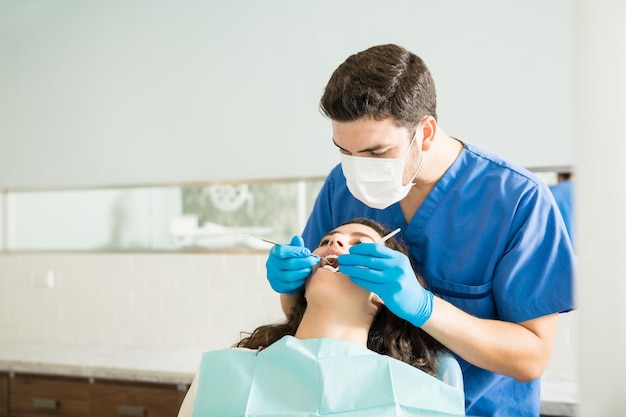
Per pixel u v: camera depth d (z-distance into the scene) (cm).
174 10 297
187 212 295
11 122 319
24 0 318
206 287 290
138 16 302
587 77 40
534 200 145
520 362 136
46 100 316
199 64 293
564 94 241
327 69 274
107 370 254
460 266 152
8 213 322
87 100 310
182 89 295
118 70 305
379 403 131
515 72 247
